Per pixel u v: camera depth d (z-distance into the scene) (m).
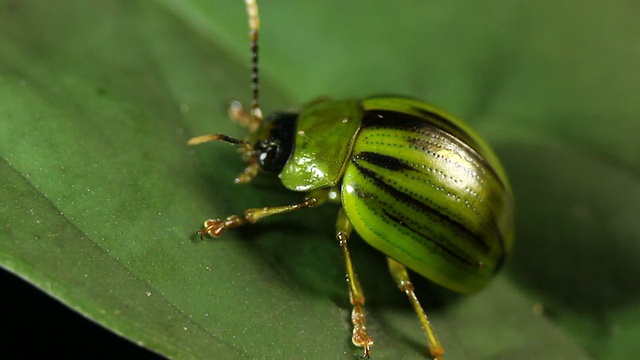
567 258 0.07
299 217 0.06
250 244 0.06
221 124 0.07
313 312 0.06
